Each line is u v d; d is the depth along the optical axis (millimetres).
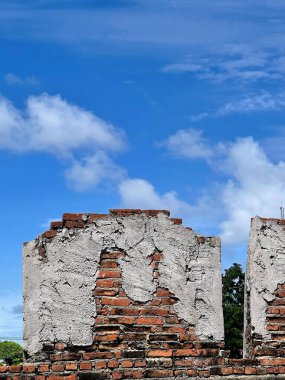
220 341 7391
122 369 7059
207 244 7594
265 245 7770
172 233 7504
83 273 7203
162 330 7258
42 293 7078
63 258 7191
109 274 7258
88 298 7160
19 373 6836
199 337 7340
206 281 7496
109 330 7145
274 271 7727
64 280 7145
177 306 7352
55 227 7246
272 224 7852
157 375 7109
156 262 7395
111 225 7363
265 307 7617
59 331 7031
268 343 7527
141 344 7172
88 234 7289
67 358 6984
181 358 7227
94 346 7082
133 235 7391
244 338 7828
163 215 7520
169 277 7395
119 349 7113
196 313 7391
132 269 7316
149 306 7277
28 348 6945
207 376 7234
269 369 7430
